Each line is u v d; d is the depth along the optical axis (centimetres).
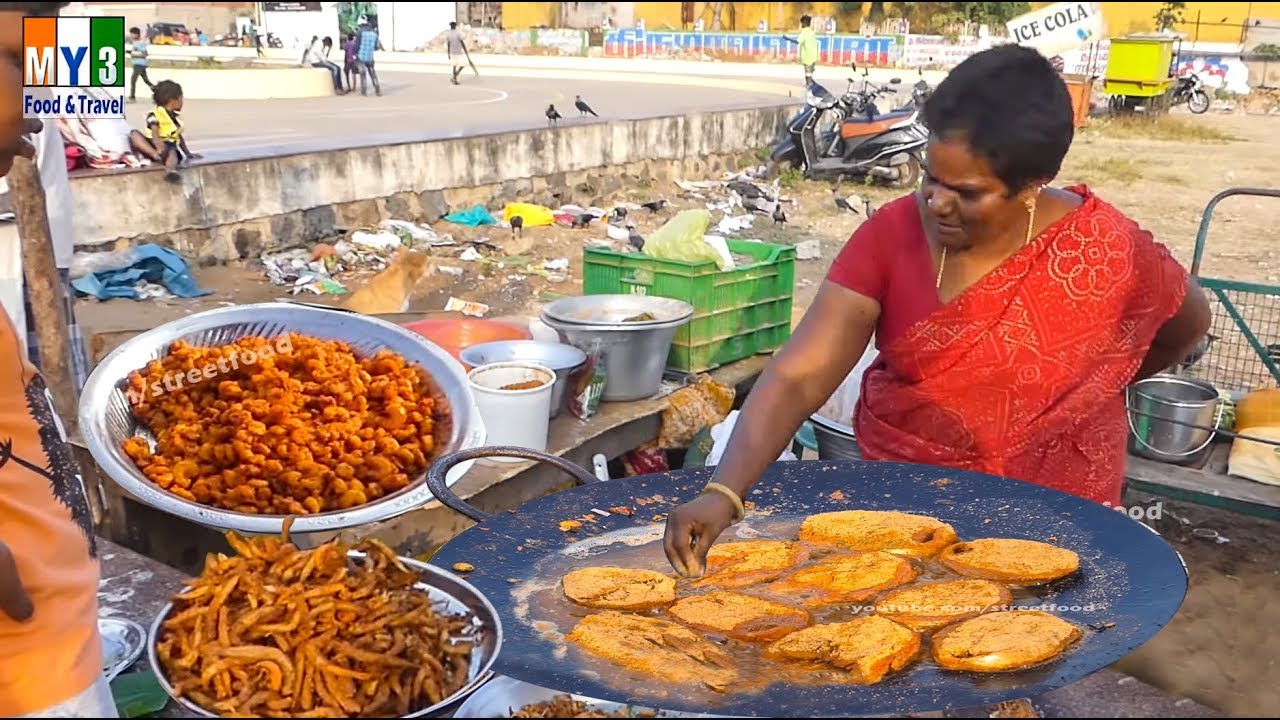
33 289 341
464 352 386
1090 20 1000
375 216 896
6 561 144
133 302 672
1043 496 207
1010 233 197
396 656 132
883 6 2145
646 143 1187
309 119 1243
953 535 198
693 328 458
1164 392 396
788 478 228
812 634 163
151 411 267
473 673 136
